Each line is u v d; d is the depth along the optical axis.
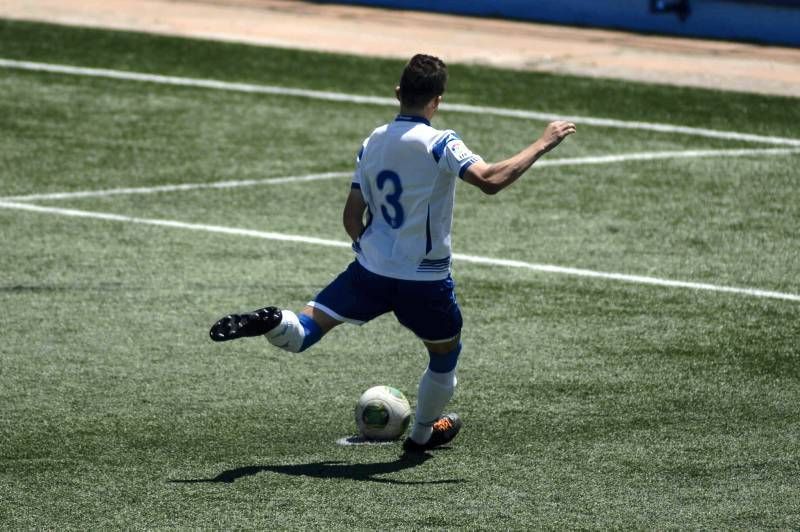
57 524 20.81
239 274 35.78
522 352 29.97
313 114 55.72
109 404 26.52
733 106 58.47
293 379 28.14
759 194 44.91
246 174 46.66
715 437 24.97
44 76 60.84
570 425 25.58
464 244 38.84
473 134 52.81
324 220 41.34
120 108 55.72
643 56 69.50
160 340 30.52
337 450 24.20
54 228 39.84
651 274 36.22
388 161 21.94
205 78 61.56
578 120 55.34
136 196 43.62
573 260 37.41
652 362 29.42
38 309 32.62
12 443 24.34
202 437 24.80
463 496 21.97
